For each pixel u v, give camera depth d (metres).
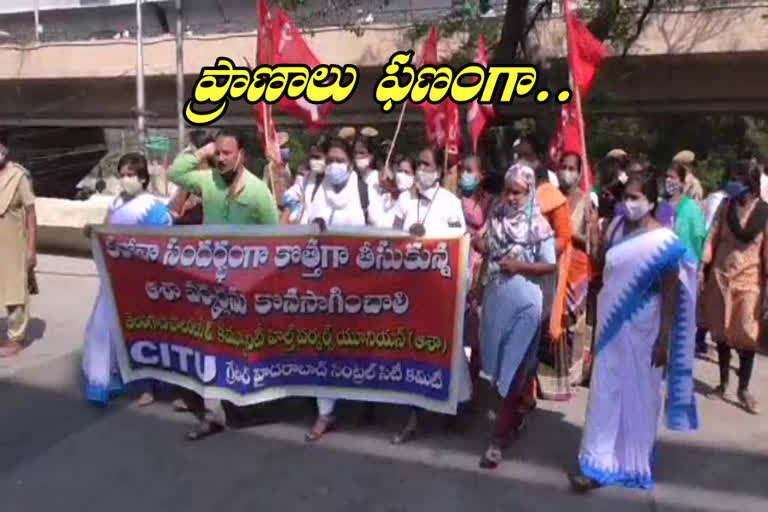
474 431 5.32
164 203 5.95
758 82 17.70
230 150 5.19
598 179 8.23
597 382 4.42
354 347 5.10
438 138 7.77
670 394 4.53
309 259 5.09
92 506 4.31
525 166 4.57
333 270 5.06
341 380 5.15
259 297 5.17
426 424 5.43
